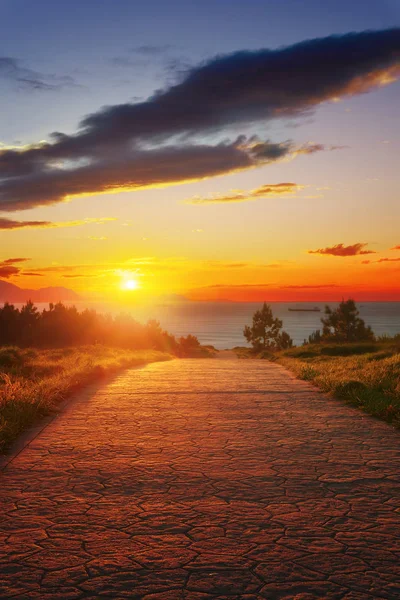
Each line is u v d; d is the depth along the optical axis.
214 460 6.85
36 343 35.00
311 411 10.60
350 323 45.53
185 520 4.76
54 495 5.44
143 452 7.25
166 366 23.55
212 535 4.43
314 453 7.23
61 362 20.39
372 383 13.18
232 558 4.00
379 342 34.91
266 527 4.60
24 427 8.90
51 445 7.66
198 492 5.55
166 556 4.03
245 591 3.52
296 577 3.71
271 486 5.76
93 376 16.78
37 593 3.49
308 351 32.19
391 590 3.53
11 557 4.01
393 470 6.41
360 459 6.93
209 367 22.72
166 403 11.60
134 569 3.82
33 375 16.19
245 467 6.52
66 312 38.75
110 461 6.77
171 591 3.52
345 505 5.17
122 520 4.76
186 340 70.06
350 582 3.64
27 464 6.64
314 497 5.40
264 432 8.58
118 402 11.74
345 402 11.74
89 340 37.12
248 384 15.28
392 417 9.62
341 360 23.45
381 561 3.95
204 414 10.23
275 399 12.23
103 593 3.49
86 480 5.96
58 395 12.10
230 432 8.57
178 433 8.48
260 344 70.25
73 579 3.67
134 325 44.00
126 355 28.12
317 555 4.05
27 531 4.50
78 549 4.15
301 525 4.65
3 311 36.59
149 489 5.64
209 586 3.59
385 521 4.75
